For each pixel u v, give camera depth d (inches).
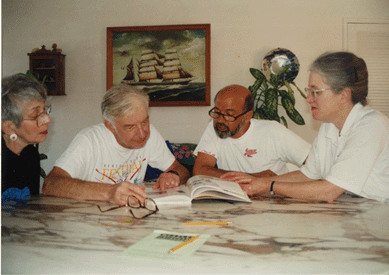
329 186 52.9
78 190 54.6
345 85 55.1
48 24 154.4
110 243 30.8
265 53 145.8
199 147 88.6
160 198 51.1
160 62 146.9
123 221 39.6
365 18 143.8
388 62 144.7
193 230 35.3
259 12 145.6
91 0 151.9
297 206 48.8
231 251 28.5
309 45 144.6
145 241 31.0
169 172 70.6
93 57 152.8
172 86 146.9
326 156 63.7
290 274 23.9
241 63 146.7
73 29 153.3
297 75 144.9
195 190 52.0
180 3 147.9
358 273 24.1
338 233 34.1
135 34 147.6
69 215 42.8
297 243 30.7
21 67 156.7
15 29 155.9
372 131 53.7
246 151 84.7
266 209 46.6
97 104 153.3
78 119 154.2
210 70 146.3
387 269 24.8
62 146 155.0
